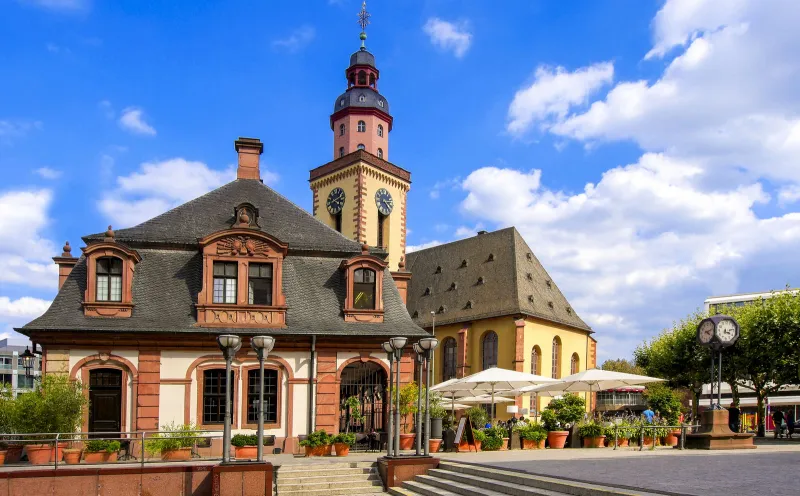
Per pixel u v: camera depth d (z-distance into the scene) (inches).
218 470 835.4
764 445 1248.8
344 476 964.0
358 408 1268.5
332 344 1283.2
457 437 1182.3
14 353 5049.2
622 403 3275.1
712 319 1179.3
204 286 1251.2
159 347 1211.9
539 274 2743.6
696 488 585.9
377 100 2955.2
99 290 1227.9
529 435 1275.8
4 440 920.3
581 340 2790.4
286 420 1246.9
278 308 1267.2
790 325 1718.8
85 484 842.2
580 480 674.2
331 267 1373.0
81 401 1080.8
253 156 1505.9
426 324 2783.0
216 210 1395.2
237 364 1235.9
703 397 3759.8
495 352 2522.1
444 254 3004.4
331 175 2938.0
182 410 1203.9
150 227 1332.4
